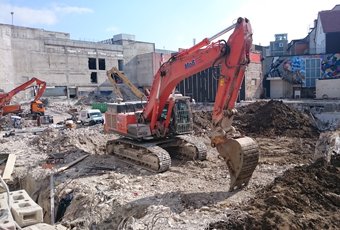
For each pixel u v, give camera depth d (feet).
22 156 52.70
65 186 37.27
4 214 13.10
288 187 27.37
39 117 96.32
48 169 44.09
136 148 44.19
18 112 106.83
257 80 143.02
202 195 30.27
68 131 68.54
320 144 40.52
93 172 41.63
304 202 24.89
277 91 148.15
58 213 34.35
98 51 204.44
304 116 71.00
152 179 36.52
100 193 33.01
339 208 24.62
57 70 185.68
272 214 22.54
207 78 125.80
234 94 29.84
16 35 167.84
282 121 67.26
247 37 29.22
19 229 12.58
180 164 42.73
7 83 159.63
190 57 35.29
